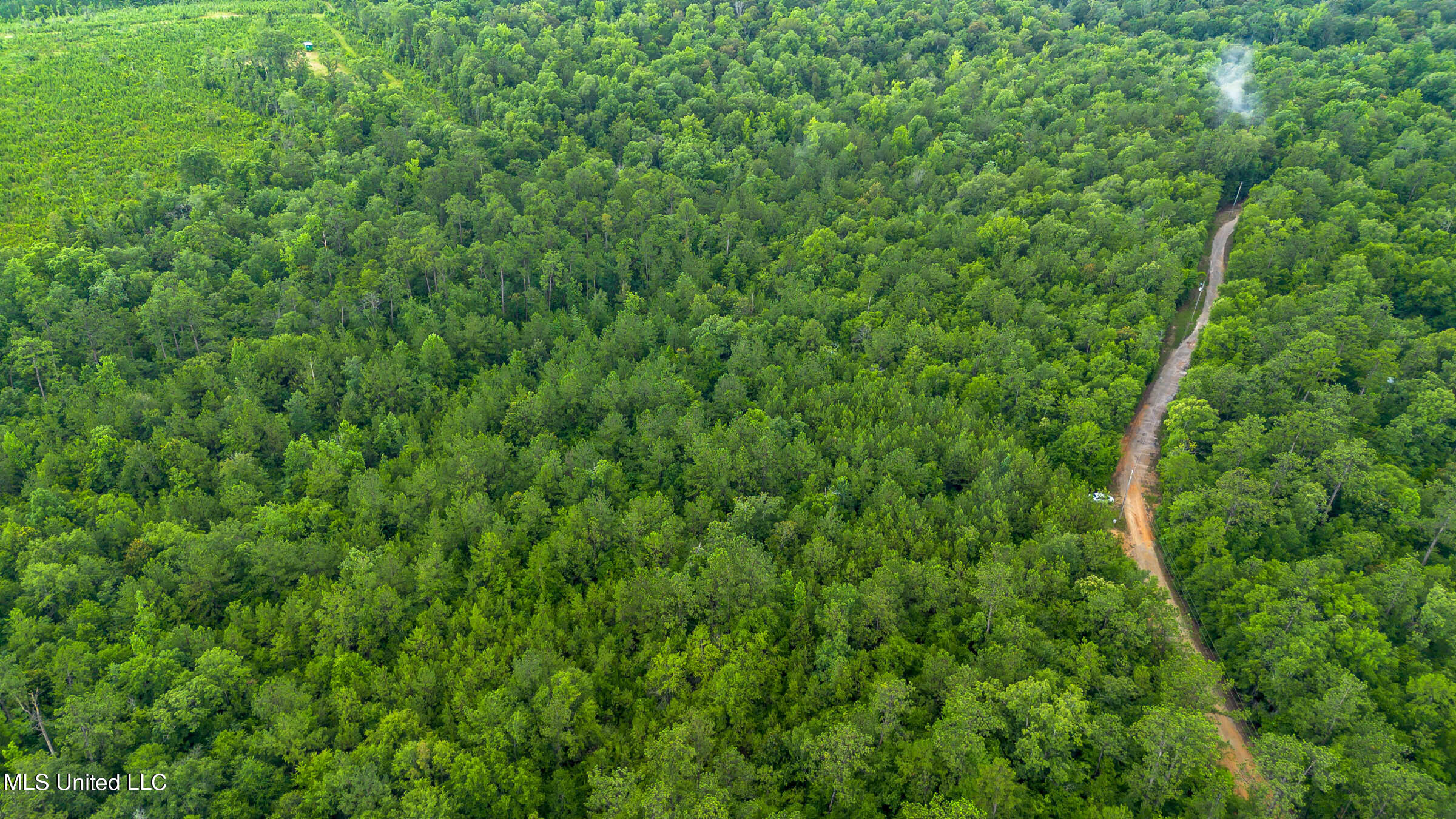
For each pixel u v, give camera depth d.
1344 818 99.56
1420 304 183.62
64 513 145.88
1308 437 144.75
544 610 127.75
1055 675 111.12
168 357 184.50
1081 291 197.88
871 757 105.69
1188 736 97.50
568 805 106.75
